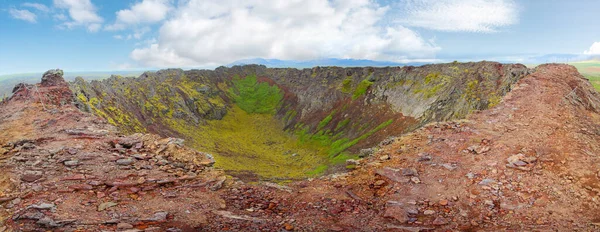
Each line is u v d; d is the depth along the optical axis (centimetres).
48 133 2167
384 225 1205
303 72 18962
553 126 1994
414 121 8056
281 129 14288
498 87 6081
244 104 18162
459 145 1880
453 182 1511
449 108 6994
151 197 1367
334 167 7006
